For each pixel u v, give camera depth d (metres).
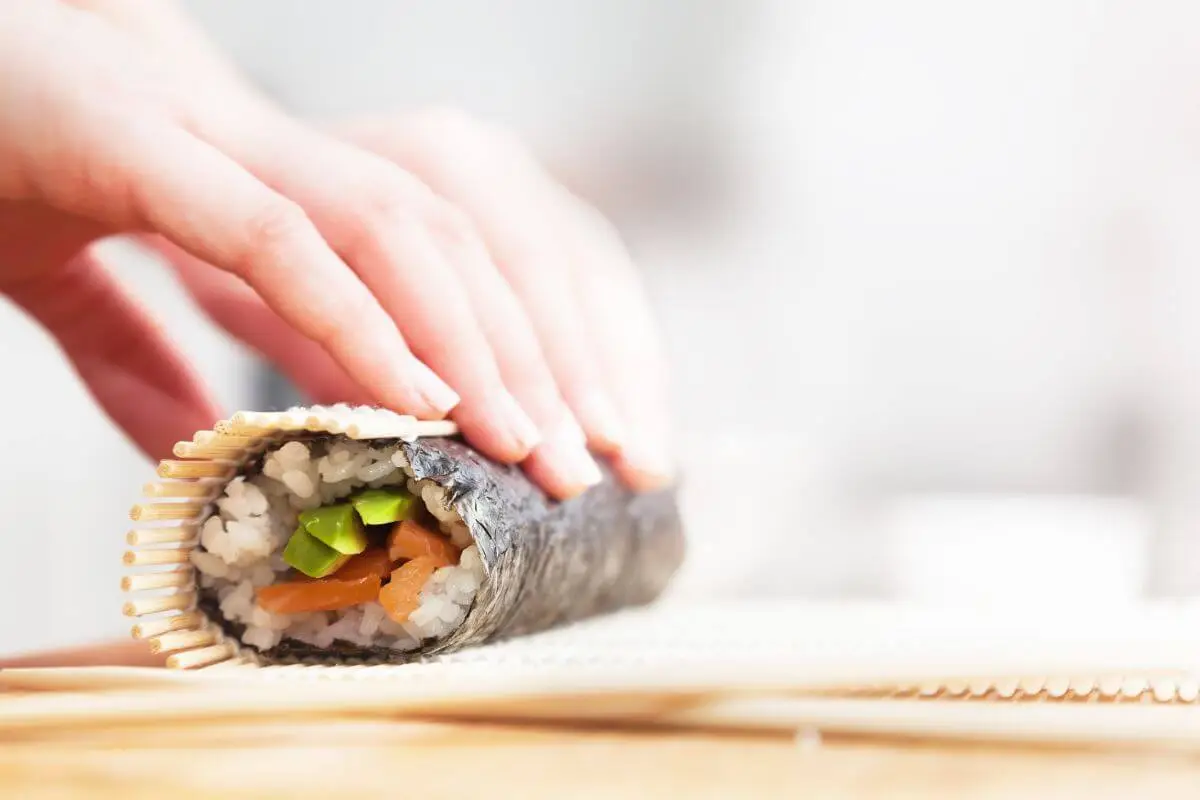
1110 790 0.33
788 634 0.45
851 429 0.95
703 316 0.94
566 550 0.46
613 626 0.48
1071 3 0.89
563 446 0.45
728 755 0.34
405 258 0.46
